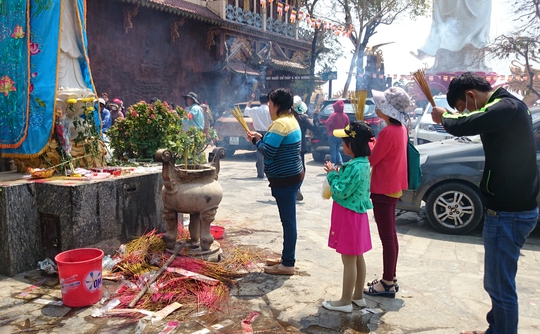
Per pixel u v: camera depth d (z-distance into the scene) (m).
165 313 3.18
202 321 3.12
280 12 17.66
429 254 4.70
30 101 4.34
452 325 3.13
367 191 3.22
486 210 2.62
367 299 3.54
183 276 3.67
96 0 14.53
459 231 5.43
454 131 2.55
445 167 5.45
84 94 4.55
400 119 3.29
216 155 4.27
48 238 3.98
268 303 3.43
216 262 4.17
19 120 4.38
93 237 3.99
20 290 3.57
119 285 3.70
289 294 3.60
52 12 4.32
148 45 16.73
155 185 4.64
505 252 2.53
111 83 15.37
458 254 4.70
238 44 20.19
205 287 3.56
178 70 18.31
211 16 18.67
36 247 4.02
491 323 2.81
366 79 25.31
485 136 2.54
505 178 2.48
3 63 4.40
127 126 5.78
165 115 5.76
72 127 4.57
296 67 23.23
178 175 3.99
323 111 11.84
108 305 3.29
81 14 4.72
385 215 3.45
